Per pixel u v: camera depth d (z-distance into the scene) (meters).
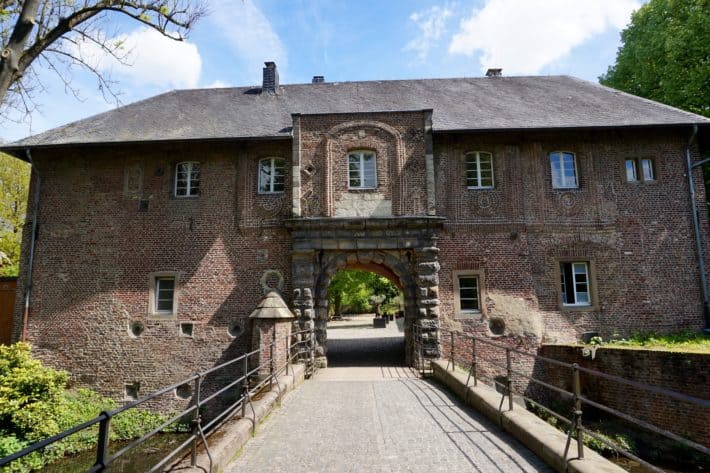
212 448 5.41
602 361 11.41
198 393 5.17
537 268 13.95
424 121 14.15
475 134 14.38
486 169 14.59
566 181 14.52
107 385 13.52
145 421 12.98
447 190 14.27
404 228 13.57
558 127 13.71
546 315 13.72
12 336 14.02
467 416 7.68
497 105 15.95
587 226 14.10
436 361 11.84
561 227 14.12
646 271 13.86
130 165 14.87
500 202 14.22
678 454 9.48
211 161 14.79
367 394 9.55
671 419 9.73
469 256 13.95
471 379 9.48
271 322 11.67
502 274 13.85
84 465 10.73
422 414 7.84
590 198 14.22
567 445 4.94
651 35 18.89
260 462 5.64
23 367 11.55
